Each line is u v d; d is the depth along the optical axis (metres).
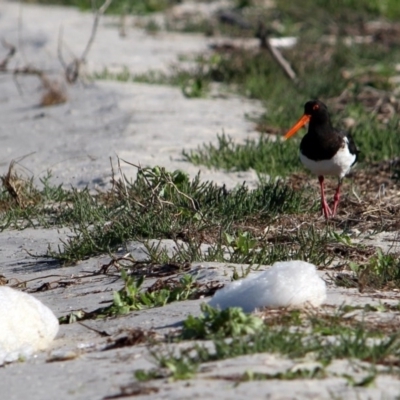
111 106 18.73
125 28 28.47
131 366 6.82
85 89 20.33
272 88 20.58
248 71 22.08
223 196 12.12
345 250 10.32
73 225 11.70
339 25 28.61
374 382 6.15
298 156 15.11
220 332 7.15
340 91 20.58
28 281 10.02
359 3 30.98
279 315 7.47
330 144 12.46
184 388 6.19
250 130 17.36
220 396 5.99
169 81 21.31
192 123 17.53
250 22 29.11
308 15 29.67
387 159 15.54
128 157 14.98
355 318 7.58
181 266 9.56
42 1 32.59
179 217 11.16
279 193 12.30
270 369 6.41
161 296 8.65
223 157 14.92
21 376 6.93
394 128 17.12
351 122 17.70
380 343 6.86
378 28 28.83
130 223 11.00
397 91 20.95
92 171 14.45
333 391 6.03
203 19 29.67
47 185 13.20
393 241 10.94
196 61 23.61
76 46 25.06
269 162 14.88
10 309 7.74
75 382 6.63
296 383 6.17
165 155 15.27
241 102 19.91
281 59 22.17
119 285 9.48
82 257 10.60
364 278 8.77
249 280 7.92
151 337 7.48
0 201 13.05
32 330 7.73
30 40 25.78
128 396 6.20
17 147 16.45
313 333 7.12
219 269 9.32
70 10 31.41
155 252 9.94
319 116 12.56
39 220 12.22
